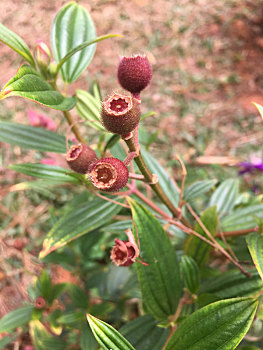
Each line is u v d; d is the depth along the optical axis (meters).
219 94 0.41
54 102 0.09
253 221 0.13
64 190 0.31
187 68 0.44
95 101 0.14
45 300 0.16
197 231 0.12
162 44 0.47
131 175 0.09
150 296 0.10
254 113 0.39
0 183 0.32
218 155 0.35
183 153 0.35
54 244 0.11
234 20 0.50
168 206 0.11
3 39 0.10
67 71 0.12
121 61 0.09
